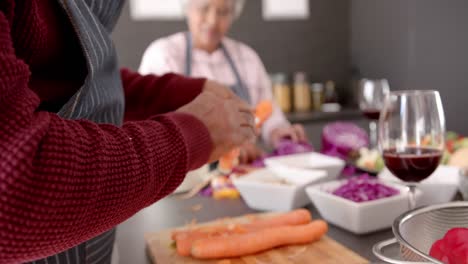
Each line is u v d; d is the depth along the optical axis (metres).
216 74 2.44
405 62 2.95
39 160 0.38
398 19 2.97
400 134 0.88
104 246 0.75
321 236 0.90
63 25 0.59
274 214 1.05
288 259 0.82
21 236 0.37
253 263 0.81
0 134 0.36
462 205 0.62
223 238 0.84
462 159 1.18
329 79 3.45
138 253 0.89
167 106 0.95
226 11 2.33
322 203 0.97
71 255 0.65
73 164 0.40
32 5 0.49
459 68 2.54
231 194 1.21
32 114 0.40
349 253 0.82
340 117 2.99
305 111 3.16
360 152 1.48
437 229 0.62
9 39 0.38
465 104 2.54
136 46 2.99
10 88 0.37
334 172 1.28
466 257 0.54
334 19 3.41
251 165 1.47
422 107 0.86
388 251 0.73
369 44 3.29
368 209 0.89
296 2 3.29
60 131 0.40
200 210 1.13
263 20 3.23
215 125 0.66
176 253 0.86
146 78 1.00
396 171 0.88
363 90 1.71
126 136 0.48
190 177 1.26
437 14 2.66
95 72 0.62
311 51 3.38
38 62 0.57
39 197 0.37
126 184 0.45
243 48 2.58
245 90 2.49
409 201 0.92
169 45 2.40
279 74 3.20
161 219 1.08
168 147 0.53
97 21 0.66
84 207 0.41
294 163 1.37
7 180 0.35
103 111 0.69
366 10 3.27
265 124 2.34
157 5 2.99
